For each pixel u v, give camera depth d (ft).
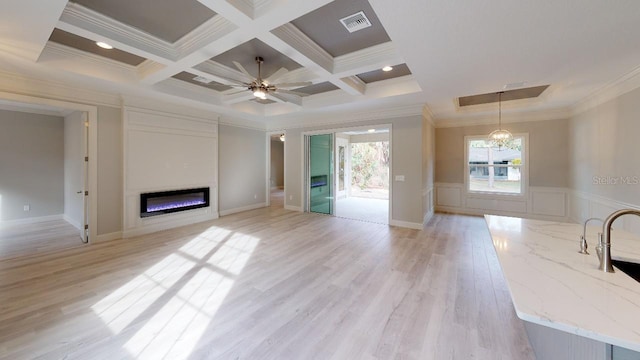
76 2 7.53
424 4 6.28
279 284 9.32
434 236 15.14
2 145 17.02
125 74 12.42
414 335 6.63
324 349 6.15
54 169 18.92
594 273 4.18
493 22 7.00
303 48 9.51
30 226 17.01
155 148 15.88
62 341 6.34
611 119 12.25
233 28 8.01
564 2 6.12
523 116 19.03
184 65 10.53
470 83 11.96
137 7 7.82
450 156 22.02
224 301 8.21
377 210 23.29
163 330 6.81
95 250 12.60
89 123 13.46
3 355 5.85
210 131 19.10
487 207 20.68
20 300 8.15
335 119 20.06
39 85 11.82
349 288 9.04
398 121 17.24
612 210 12.20
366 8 7.83
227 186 20.95
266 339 6.49
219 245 13.47
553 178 18.17
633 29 7.25
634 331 2.74
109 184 14.19
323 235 15.33
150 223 15.76
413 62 9.67
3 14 6.81
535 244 5.65
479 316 7.41
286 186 23.31
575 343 3.94
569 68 10.14
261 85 11.49
